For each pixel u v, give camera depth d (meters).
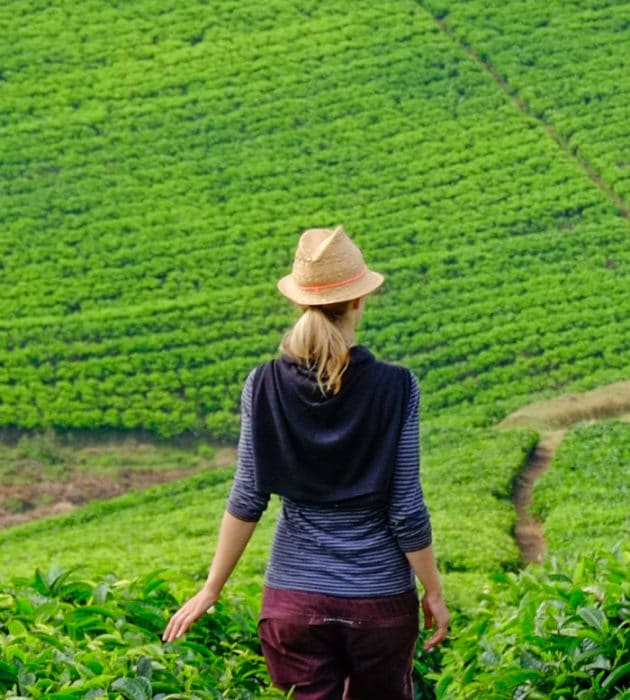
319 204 58.56
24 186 59.00
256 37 67.88
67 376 49.38
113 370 49.69
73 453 45.88
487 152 60.81
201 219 57.62
